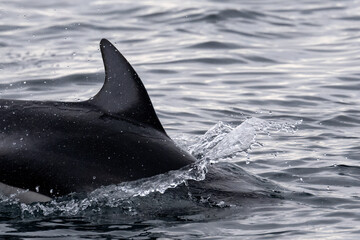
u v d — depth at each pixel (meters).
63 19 77.88
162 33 73.00
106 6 84.88
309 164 38.66
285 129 45.78
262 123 40.31
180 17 78.88
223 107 50.84
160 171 33.06
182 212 31.59
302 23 78.38
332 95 54.00
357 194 34.19
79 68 59.38
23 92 52.97
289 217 31.02
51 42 68.75
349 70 60.88
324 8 85.25
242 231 29.55
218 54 65.50
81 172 32.72
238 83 57.25
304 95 53.91
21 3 85.81
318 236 28.83
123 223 30.62
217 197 32.66
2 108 34.19
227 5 84.62
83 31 73.25
